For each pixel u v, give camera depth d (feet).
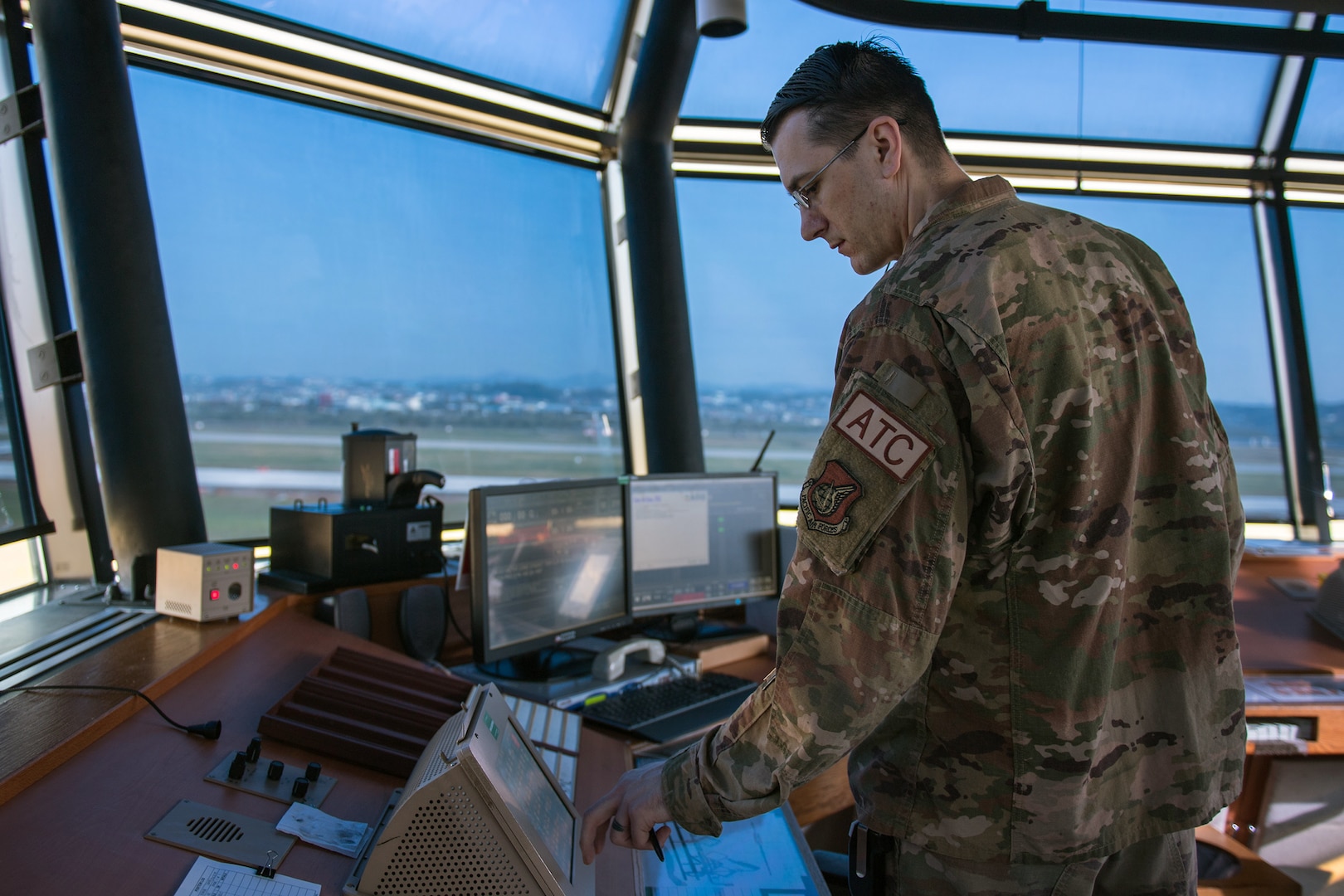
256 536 9.20
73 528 7.43
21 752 3.37
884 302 2.87
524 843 2.99
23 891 2.77
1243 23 10.61
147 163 8.31
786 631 2.77
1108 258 2.97
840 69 3.20
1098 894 3.14
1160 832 2.99
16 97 7.18
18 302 7.26
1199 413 3.09
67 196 6.49
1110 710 2.90
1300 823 7.96
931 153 3.18
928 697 3.02
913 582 2.60
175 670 4.46
